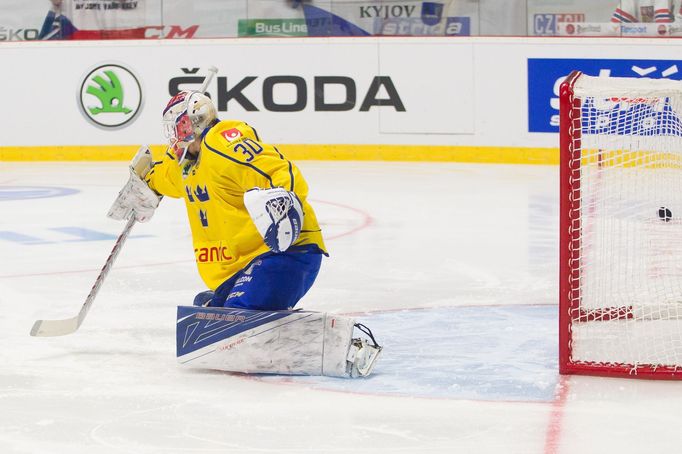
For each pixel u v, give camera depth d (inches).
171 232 818.8
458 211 951.6
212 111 396.8
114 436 316.8
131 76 1390.3
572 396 364.5
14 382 384.5
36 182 1176.8
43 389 374.0
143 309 530.3
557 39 1334.9
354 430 323.3
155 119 1392.7
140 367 407.2
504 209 962.7
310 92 1375.5
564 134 391.5
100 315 515.8
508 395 365.7
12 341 458.0
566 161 390.9
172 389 373.1
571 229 392.8
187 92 399.2
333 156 1381.6
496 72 1346.0
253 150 382.0
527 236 804.0
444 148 1364.4
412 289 587.8
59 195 1059.9
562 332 393.4
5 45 1396.4
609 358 416.5
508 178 1205.7
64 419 335.6
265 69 1379.2
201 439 313.9
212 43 1382.9
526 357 425.4
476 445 308.2
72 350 438.9
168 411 344.5
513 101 1346.0
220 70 1384.1
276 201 353.7
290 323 388.2
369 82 1366.9
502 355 429.4
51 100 1400.1
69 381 385.7
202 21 1449.3
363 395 364.8
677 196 566.9
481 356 427.2
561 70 1337.4
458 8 1406.3
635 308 503.2
